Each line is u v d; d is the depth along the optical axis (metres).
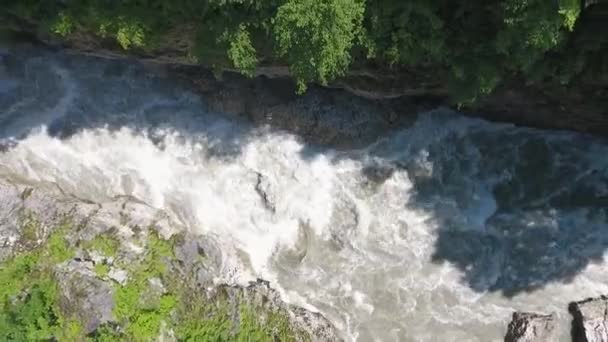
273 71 27.95
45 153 28.55
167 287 25.38
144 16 22.92
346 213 28.84
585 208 28.64
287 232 28.61
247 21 21.94
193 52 23.88
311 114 29.05
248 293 26.27
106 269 25.09
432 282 28.03
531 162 29.20
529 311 27.36
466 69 22.94
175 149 29.16
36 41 28.28
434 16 21.89
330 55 21.28
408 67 25.52
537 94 26.20
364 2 21.78
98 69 29.14
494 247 28.39
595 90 24.89
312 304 27.75
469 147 29.33
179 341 24.59
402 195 29.12
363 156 29.25
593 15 21.30
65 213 26.58
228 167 29.12
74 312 24.09
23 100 28.73
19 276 24.67
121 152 28.95
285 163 29.14
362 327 27.47
